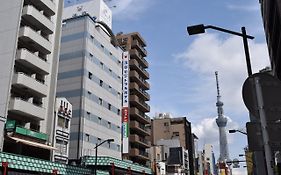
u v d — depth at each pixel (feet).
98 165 148.77
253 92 11.25
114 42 203.62
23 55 113.39
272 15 82.79
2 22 118.42
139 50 237.04
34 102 122.52
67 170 117.91
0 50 114.62
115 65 195.62
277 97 10.86
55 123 130.31
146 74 239.50
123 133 190.19
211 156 499.92
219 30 23.80
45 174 106.01
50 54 133.39
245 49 23.67
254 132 10.99
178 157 296.10
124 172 162.20
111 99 184.75
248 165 80.23
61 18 139.95
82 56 164.86
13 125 103.04
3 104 107.14
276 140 10.46
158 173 240.94
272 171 10.51
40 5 128.57
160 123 351.46
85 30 169.89
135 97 209.97
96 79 172.14
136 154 200.95
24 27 116.16
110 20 214.07
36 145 106.73
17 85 112.06
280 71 91.50
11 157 92.43
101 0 204.33
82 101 157.17
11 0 120.47
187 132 351.25
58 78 166.61
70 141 152.56
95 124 164.86
